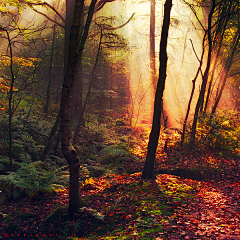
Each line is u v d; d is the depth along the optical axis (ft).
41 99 49.01
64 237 15.31
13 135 29.58
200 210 17.31
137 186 21.97
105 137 38.88
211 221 15.34
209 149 36.04
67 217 17.33
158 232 13.93
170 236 13.43
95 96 56.90
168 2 21.95
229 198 19.74
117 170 28.58
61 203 19.97
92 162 30.04
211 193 21.18
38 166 21.62
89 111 51.70
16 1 31.63
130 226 15.10
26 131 32.01
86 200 19.80
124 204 18.45
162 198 19.22
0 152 25.98
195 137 37.19
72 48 15.85
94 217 17.16
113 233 14.60
